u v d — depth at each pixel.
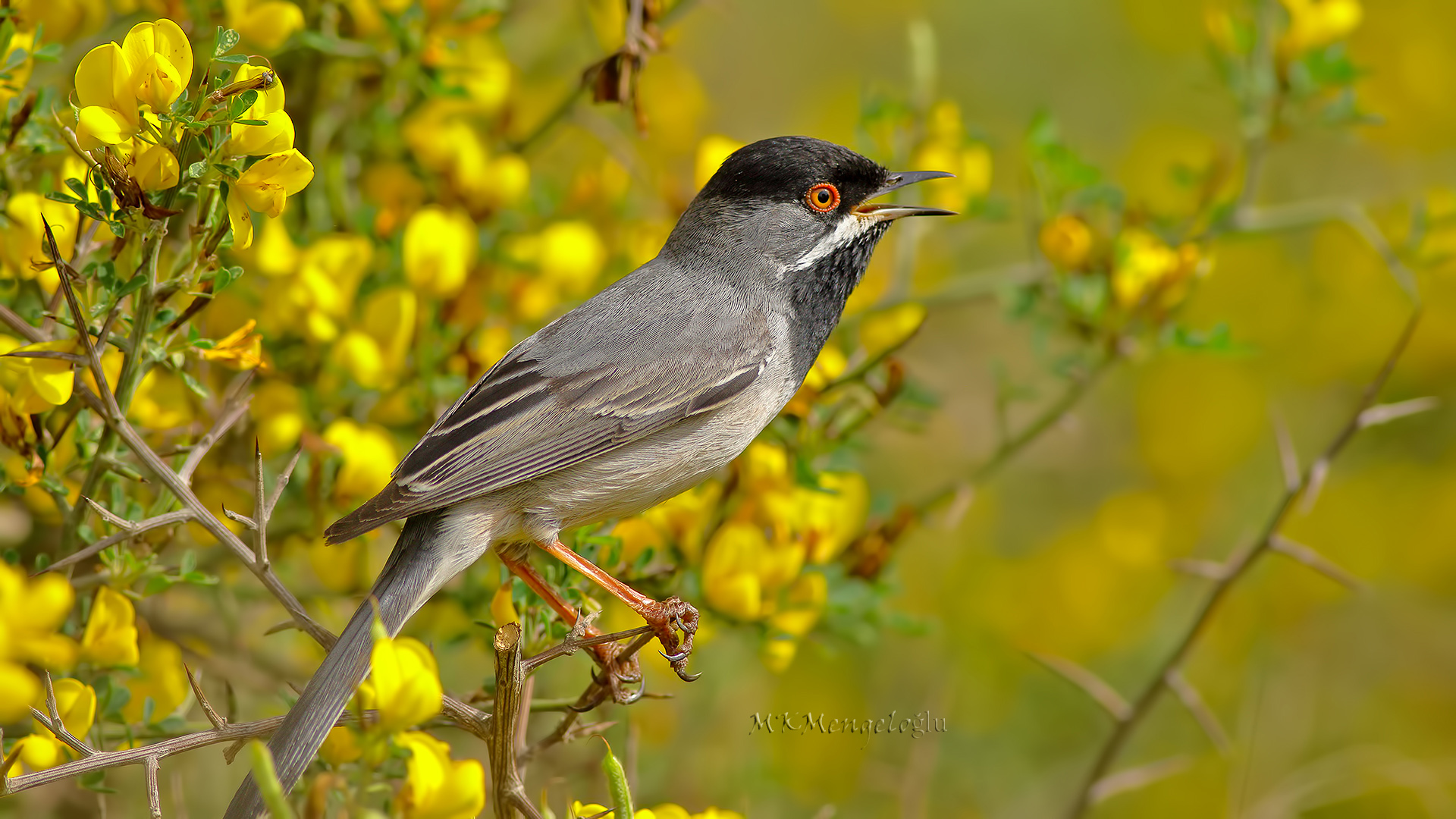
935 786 12.91
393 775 7.21
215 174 6.78
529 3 12.80
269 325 9.68
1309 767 12.88
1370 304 16.14
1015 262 16.75
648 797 11.13
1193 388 16.34
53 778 6.25
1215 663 13.91
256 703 11.02
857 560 10.12
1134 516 14.85
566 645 6.85
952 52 18.98
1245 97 11.46
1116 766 13.43
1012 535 16.30
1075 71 18.83
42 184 9.09
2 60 8.08
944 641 13.77
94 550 6.89
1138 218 10.98
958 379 16.89
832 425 10.12
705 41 18.11
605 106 12.92
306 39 9.41
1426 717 13.98
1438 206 11.84
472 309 10.20
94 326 7.33
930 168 11.27
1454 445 15.78
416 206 10.87
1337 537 14.69
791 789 12.37
